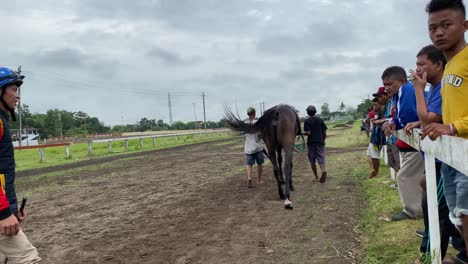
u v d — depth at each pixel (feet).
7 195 9.27
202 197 26.48
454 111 8.95
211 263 14.23
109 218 22.24
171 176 37.86
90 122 308.19
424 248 12.00
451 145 8.02
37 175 45.01
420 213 17.11
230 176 35.50
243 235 17.21
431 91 11.05
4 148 9.30
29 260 9.52
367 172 30.53
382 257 12.93
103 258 15.64
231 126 27.09
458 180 9.25
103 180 37.65
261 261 14.06
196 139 123.95
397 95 16.40
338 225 17.52
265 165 42.34
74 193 31.30
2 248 9.31
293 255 14.39
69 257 16.06
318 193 24.90
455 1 9.06
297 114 25.66
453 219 10.06
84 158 65.26
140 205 25.16
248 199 24.75
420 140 11.10
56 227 20.95
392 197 20.62
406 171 16.61
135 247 16.69
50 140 171.83
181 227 19.27
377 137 26.13
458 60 8.97
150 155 64.80
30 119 250.16
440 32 9.18
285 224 18.40
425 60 10.83
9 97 9.45
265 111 25.14
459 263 11.03
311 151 28.73
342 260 13.51
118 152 75.31
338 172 33.12
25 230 20.63
